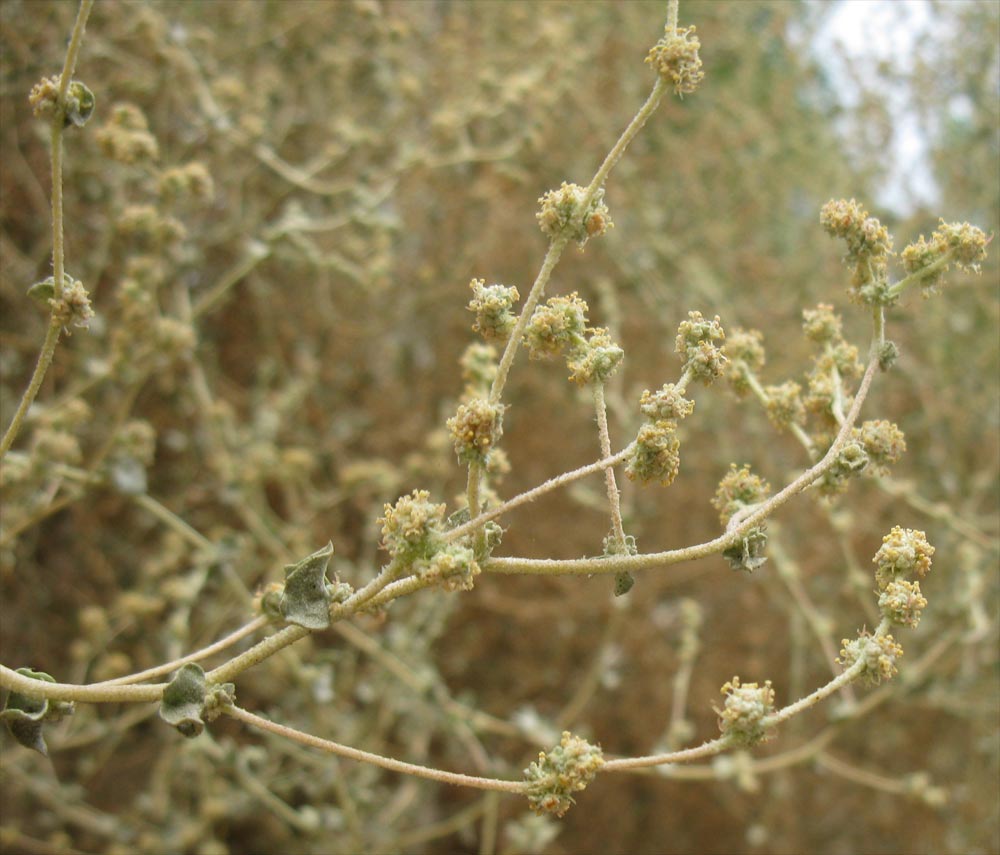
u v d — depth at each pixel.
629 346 0.25
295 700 0.19
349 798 0.18
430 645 0.22
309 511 0.21
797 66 0.27
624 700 0.24
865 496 0.24
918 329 0.24
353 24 0.24
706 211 0.26
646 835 0.24
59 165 0.10
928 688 0.21
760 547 0.10
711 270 0.26
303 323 0.24
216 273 0.23
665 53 0.10
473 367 0.13
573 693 0.24
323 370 0.23
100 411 0.20
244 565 0.19
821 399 0.12
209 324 0.23
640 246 0.24
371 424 0.24
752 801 0.24
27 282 0.19
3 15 0.18
